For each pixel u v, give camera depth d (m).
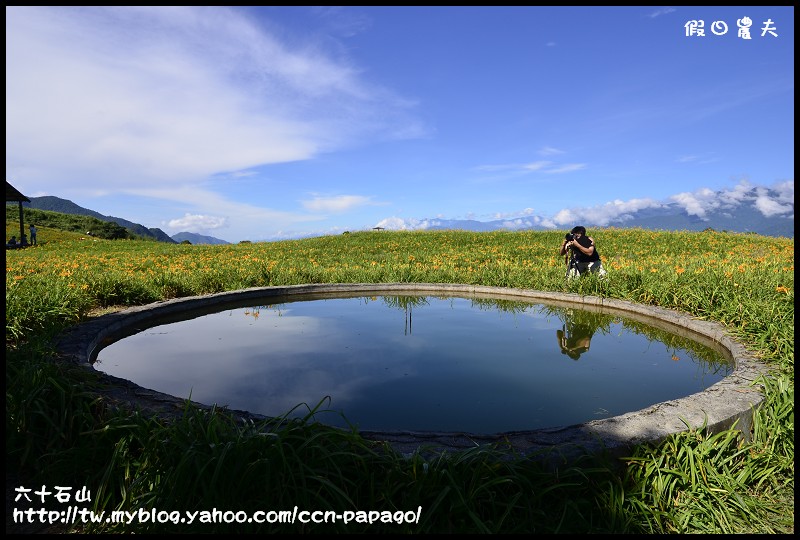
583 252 8.02
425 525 1.74
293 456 1.89
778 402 2.56
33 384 2.56
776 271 6.84
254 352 4.34
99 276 7.59
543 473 1.95
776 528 1.96
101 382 2.93
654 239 17.53
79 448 2.22
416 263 12.86
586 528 1.83
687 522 1.96
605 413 2.85
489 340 4.85
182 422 2.14
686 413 2.46
